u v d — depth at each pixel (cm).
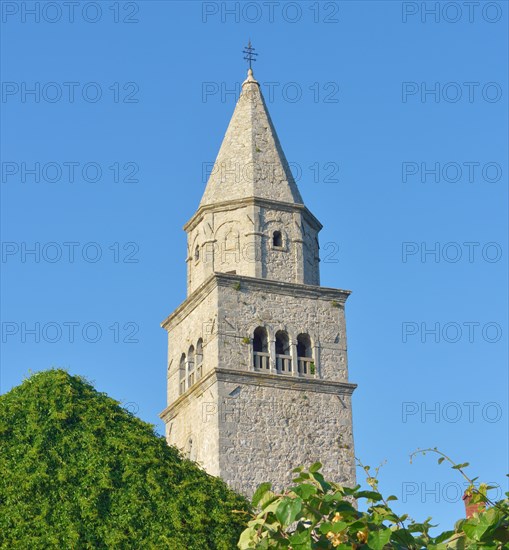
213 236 12250
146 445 8925
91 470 8481
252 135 12738
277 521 5247
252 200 12231
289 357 11744
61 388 9062
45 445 8569
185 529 8381
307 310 12006
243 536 5234
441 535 5184
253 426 11269
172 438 12169
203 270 12194
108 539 8056
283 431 11369
